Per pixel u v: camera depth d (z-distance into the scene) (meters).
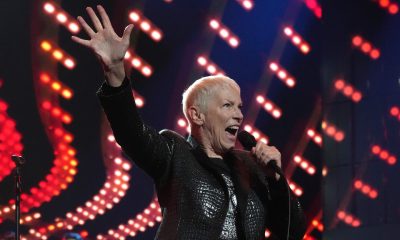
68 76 19.09
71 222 20.39
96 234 21.17
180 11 18.20
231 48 18.47
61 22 16.69
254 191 4.76
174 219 4.55
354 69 15.53
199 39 18.34
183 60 18.64
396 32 15.17
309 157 19.42
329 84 15.73
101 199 20.28
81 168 20.31
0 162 18.61
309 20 17.80
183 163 4.65
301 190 19.53
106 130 19.58
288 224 4.76
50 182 19.77
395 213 14.90
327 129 15.66
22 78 18.72
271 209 4.84
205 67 18.28
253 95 18.62
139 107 18.78
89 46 4.44
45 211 20.41
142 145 4.55
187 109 4.88
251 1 17.33
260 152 4.77
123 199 21.25
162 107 19.09
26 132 19.41
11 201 18.89
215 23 17.72
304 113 19.16
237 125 4.83
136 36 17.73
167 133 4.79
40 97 18.48
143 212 21.02
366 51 15.40
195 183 4.61
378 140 15.20
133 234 20.92
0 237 12.10
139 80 19.02
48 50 17.62
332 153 15.62
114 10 17.62
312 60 18.48
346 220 15.32
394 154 15.02
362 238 15.10
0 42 18.14
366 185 15.23
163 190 4.66
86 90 19.36
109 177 19.95
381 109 15.22
